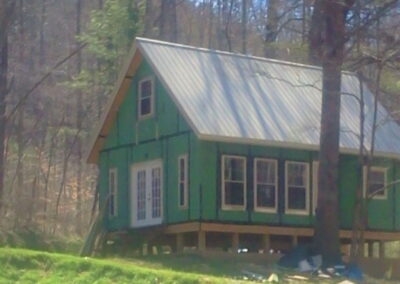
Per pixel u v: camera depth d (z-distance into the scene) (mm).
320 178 33844
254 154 36094
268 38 49375
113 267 25016
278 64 40062
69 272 24734
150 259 32438
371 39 35969
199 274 27781
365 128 39500
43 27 63062
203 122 34438
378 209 39438
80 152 59469
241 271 30141
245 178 35719
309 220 37188
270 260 34188
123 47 49000
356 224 34938
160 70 36031
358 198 35156
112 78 49938
